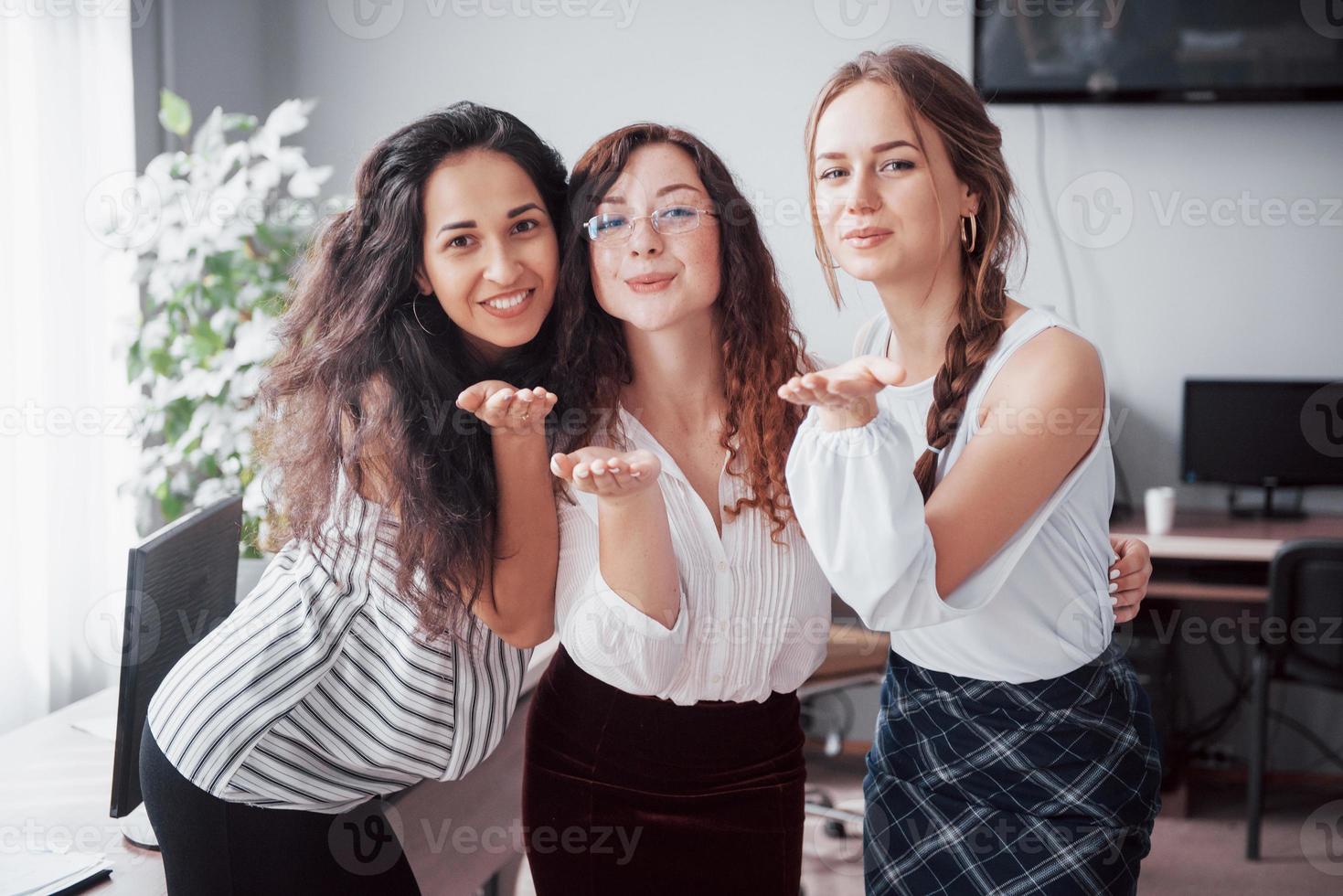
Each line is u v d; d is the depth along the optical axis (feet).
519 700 6.41
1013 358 3.94
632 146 4.24
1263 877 9.59
